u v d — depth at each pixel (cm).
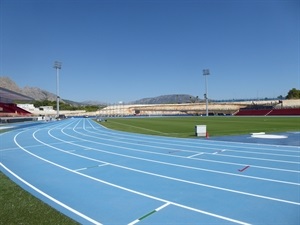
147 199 669
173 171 958
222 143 1655
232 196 677
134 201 656
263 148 1430
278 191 710
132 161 1156
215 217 552
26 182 839
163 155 1292
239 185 772
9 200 648
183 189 745
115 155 1316
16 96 6022
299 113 7094
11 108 7156
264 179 830
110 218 559
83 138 2142
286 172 916
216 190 729
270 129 2566
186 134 2278
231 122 3978
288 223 517
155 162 1127
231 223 523
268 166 1011
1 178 877
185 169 987
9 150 1545
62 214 570
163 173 931
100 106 14525
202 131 2089
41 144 1797
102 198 682
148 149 1491
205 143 1677
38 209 592
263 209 588
